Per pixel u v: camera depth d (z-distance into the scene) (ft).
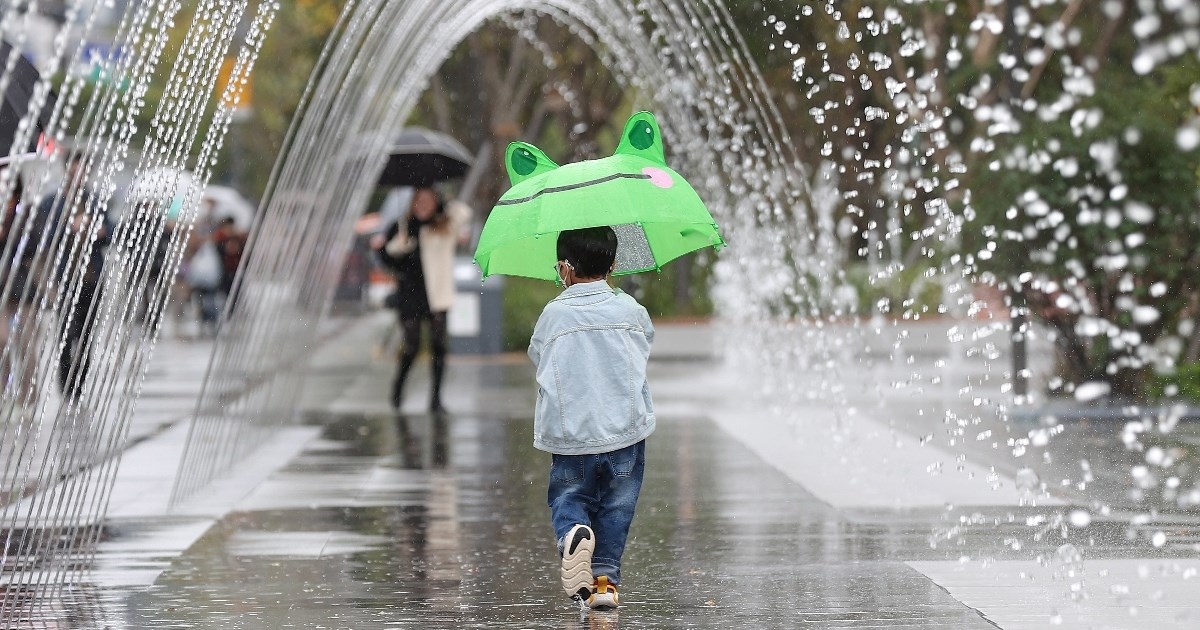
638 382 66.49
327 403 176.55
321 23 323.57
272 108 381.40
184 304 345.72
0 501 89.76
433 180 214.90
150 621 64.80
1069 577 72.64
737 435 138.00
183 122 79.15
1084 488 101.81
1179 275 157.58
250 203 425.69
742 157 211.82
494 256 73.20
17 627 63.52
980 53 202.90
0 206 58.44
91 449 77.00
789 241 217.56
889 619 63.77
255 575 75.61
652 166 68.74
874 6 150.10
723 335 242.99
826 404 164.76
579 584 64.39
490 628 63.16
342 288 394.93
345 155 152.46
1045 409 150.20
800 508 95.96
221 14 81.05
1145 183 156.46
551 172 67.97
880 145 191.42
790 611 65.82
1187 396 155.94
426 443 136.15
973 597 68.23
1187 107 156.35
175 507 98.27
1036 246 158.10
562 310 67.15
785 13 179.11
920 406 159.43
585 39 229.25
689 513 94.89
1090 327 68.13
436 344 167.02
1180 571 73.36
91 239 71.20
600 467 66.49
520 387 197.98
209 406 112.88
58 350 71.26
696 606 67.26
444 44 171.63
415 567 77.82
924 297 238.27
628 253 73.31
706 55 187.42
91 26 61.31
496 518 94.32
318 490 106.83
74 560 79.10
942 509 94.43
